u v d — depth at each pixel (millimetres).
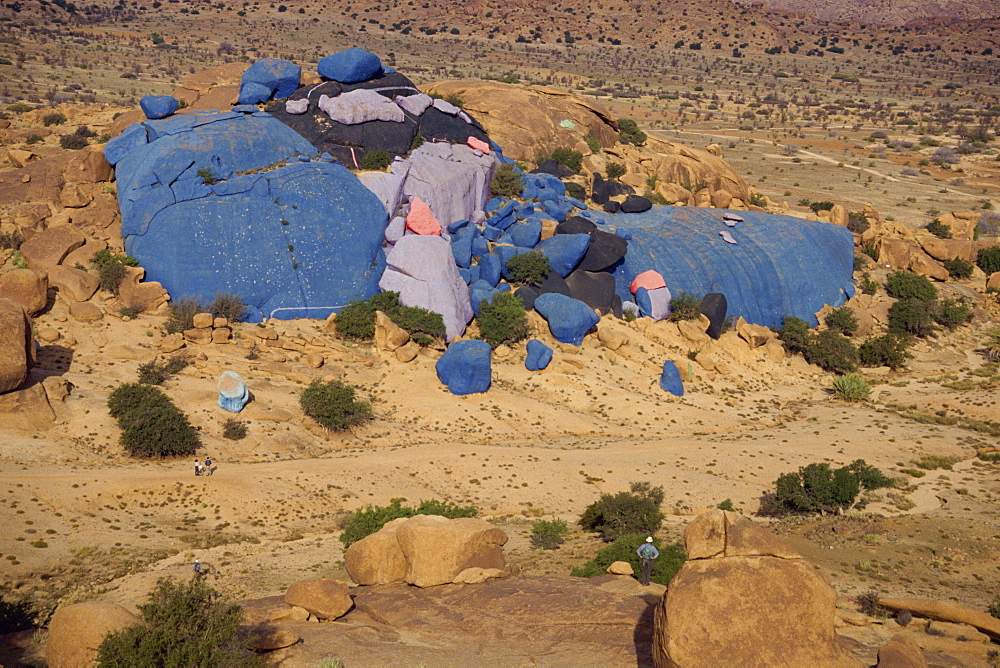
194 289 65875
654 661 17719
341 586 25484
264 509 44656
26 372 48375
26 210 68438
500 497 48719
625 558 32750
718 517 19016
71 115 102000
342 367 62281
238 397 53781
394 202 73625
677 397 66625
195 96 91625
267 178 70750
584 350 69812
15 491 42031
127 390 50344
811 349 77688
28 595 33906
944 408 68688
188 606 21156
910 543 39750
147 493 44156
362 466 50594
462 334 68875
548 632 22422
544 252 75062
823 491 46062
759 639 16781
